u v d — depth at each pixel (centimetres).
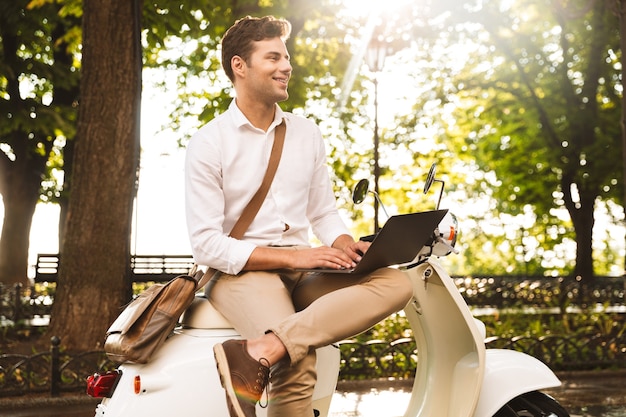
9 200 2234
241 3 1538
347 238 407
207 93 2195
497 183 3052
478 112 2666
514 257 4275
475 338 390
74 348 1080
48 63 2142
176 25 1344
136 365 368
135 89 1118
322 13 1855
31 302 1786
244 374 333
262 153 379
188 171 375
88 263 1101
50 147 2291
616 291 2266
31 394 933
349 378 1041
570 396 946
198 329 379
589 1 1123
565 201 2386
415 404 418
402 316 1374
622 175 2288
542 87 2423
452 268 4841
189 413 362
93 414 852
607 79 2353
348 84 2020
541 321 1567
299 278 396
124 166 1111
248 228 380
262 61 376
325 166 408
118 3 1107
